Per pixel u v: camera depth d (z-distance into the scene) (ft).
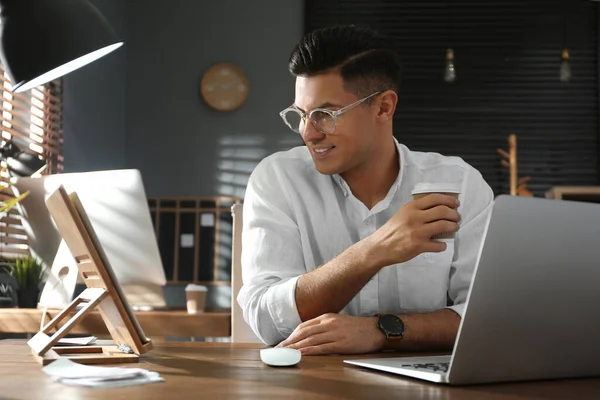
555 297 2.85
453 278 5.34
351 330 4.06
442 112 17.37
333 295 4.32
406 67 17.43
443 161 5.55
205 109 16.61
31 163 9.77
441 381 2.78
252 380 2.88
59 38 5.68
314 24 17.16
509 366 2.86
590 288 2.93
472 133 17.34
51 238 7.89
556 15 17.52
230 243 15.97
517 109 17.35
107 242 7.16
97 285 3.74
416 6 17.51
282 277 4.93
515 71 17.42
